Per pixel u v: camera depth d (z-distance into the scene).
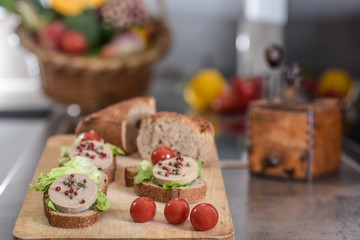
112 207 0.95
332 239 0.88
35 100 1.96
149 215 0.90
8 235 0.89
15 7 1.50
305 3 1.94
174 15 2.13
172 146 1.13
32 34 1.56
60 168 0.96
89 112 1.68
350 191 1.04
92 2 1.63
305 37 1.97
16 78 2.16
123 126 1.16
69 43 1.48
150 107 1.25
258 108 1.09
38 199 0.97
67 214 0.89
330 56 1.81
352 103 1.60
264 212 0.96
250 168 1.11
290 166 1.08
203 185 0.98
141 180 0.99
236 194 1.03
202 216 0.87
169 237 0.86
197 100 1.74
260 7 2.11
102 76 1.50
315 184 1.07
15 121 1.83
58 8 1.56
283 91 1.11
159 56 1.60
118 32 1.63
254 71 2.04
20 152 1.45
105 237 0.86
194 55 2.17
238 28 2.14
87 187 0.92
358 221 0.93
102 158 1.05
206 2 2.12
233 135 1.39
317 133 1.07
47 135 1.38
